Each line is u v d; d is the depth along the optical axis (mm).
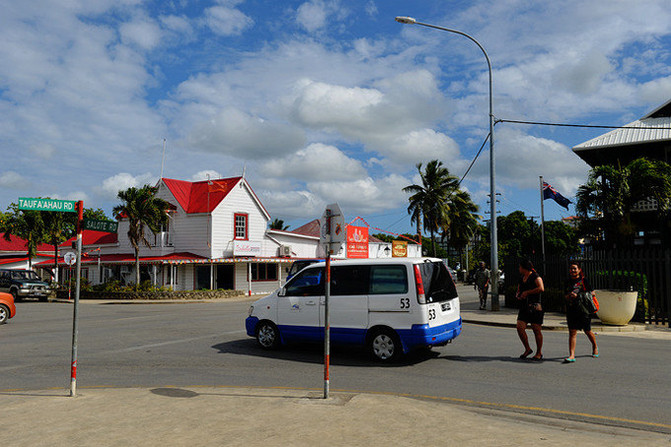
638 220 23000
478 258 65375
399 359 9562
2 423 5531
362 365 9094
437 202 50125
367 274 9477
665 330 13711
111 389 7418
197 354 10359
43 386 7820
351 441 4801
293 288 10352
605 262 16219
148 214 31297
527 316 9453
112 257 36594
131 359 9953
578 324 9203
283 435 5000
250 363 9375
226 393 6961
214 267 34938
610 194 19406
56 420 5617
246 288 36406
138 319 17719
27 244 36031
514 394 7039
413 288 8969
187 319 17391
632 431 5438
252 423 5422
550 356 9789
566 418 5949
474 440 4820
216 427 5297
